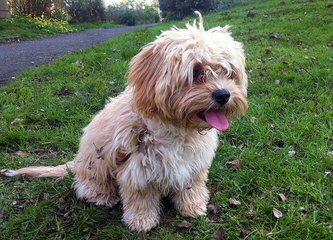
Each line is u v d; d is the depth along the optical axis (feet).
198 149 1.83
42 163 2.59
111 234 1.90
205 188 2.13
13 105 3.43
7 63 5.55
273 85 3.54
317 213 1.93
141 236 1.87
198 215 2.01
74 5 14.48
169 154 1.74
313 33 5.71
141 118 1.77
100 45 6.11
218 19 8.57
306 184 2.12
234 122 2.85
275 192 2.13
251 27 6.75
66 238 1.91
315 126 2.74
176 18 13.17
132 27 12.71
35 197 2.23
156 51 1.64
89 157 2.03
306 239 1.79
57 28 10.46
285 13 7.93
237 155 2.49
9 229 1.96
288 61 4.28
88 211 2.04
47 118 3.13
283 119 2.89
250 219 1.96
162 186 1.85
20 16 11.02
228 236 1.86
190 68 1.57
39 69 4.59
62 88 3.82
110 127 1.88
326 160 2.32
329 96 3.23
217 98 1.56
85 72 4.39
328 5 7.75
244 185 2.20
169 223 1.98
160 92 1.59
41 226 1.98
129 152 1.78
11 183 2.35
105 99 3.46
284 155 2.42
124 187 1.89
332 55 4.43
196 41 1.61
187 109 1.59
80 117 3.14
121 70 4.33
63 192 2.22
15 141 2.83
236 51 1.74
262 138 2.66
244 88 1.81
